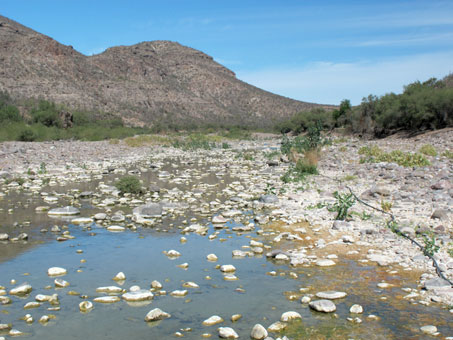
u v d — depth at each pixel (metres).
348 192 11.83
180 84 155.25
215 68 187.38
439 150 20.39
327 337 4.27
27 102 75.31
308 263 6.48
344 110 45.97
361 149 21.62
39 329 4.47
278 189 13.05
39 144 28.66
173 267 6.39
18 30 110.94
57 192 12.66
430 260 6.29
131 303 5.14
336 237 7.82
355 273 6.03
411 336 4.25
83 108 88.94
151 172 18.05
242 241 7.76
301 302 5.12
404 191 11.40
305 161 17.02
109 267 6.37
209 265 6.48
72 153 24.42
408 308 4.89
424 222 8.22
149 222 9.14
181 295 5.35
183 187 13.95
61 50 111.31
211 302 5.16
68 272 6.14
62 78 101.62
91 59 131.25
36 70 98.50
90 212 10.02
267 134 59.19
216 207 10.71
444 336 4.23
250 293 5.41
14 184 13.75
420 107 29.55
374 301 5.09
